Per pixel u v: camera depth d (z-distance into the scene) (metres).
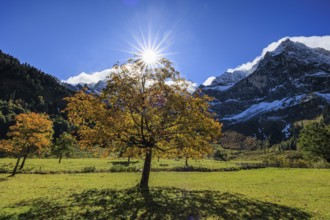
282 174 46.69
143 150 25.11
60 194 22.41
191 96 24.83
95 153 25.69
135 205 17.58
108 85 23.70
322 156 72.75
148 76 24.86
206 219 14.33
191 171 59.97
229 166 71.56
